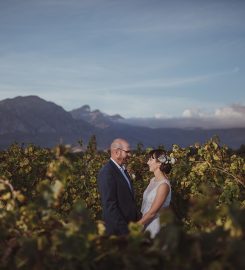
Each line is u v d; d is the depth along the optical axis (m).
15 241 2.72
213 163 8.56
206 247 2.33
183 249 2.32
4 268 2.63
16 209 3.11
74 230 2.53
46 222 2.94
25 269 2.56
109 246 2.59
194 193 8.40
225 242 2.32
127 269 2.37
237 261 2.15
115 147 6.60
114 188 6.46
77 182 11.06
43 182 2.90
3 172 11.44
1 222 2.94
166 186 6.38
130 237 2.56
